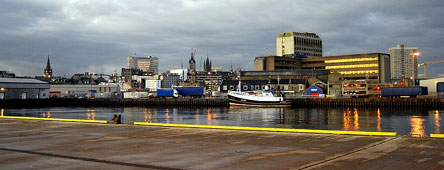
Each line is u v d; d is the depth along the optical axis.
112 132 29.38
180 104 144.00
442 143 20.75
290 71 197.88
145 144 22.72
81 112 104.81
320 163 16.17
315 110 104.50
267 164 16.23
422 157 16.86
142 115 88.69
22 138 26.11
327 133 26.45
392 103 111.75
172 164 16.53
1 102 138.62
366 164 15.68
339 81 165.88
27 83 157.25
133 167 15.95
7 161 17.41
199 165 16.28
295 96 151.88
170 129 30.97
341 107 119.12
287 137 24.98
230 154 18.94
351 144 21.33
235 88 177.88
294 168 15.30
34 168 15.78
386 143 21.23
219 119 73.19
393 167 14.95
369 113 89.00
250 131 28.77
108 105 153.50
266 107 122.06
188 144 22.56
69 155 18.95
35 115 89.88
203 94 164.62
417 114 83.25
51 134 28.47
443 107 106.31
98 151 20.20
